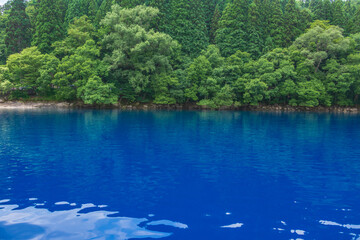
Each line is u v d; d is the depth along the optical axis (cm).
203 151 1498
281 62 5725
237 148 1598
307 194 859
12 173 1044
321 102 5778
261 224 644
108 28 5856
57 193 836
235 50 6575
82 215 680
